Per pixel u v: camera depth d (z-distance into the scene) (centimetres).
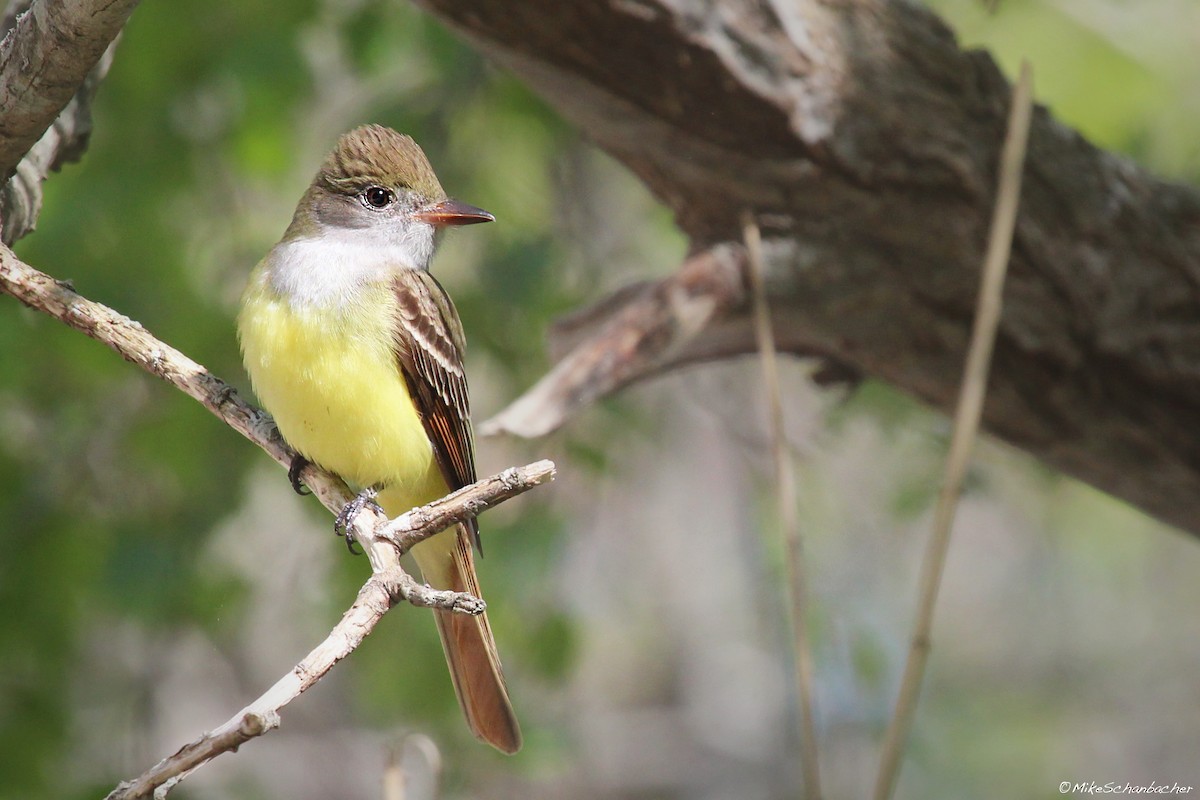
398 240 852
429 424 823
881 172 832
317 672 512
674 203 869
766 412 1628
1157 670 2105
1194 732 2038
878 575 1680
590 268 1405
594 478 1344
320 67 1403
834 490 1587
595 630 1858
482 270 1311
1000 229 652
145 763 1292
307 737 1756
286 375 769
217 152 1280
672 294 798
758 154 826
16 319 1180
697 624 1988
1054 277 870
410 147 867
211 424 1230
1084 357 891
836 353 917
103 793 1108
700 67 802
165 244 1234
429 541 815
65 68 616
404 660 1309
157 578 1193
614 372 762
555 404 735
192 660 1703
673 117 820
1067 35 1483
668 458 1744
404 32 1289
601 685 1967
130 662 1450
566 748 1340
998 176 849
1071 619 2147
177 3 1225
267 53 1220
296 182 1405
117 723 1305
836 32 830
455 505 582
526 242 1309
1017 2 1470
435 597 550
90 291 1194
